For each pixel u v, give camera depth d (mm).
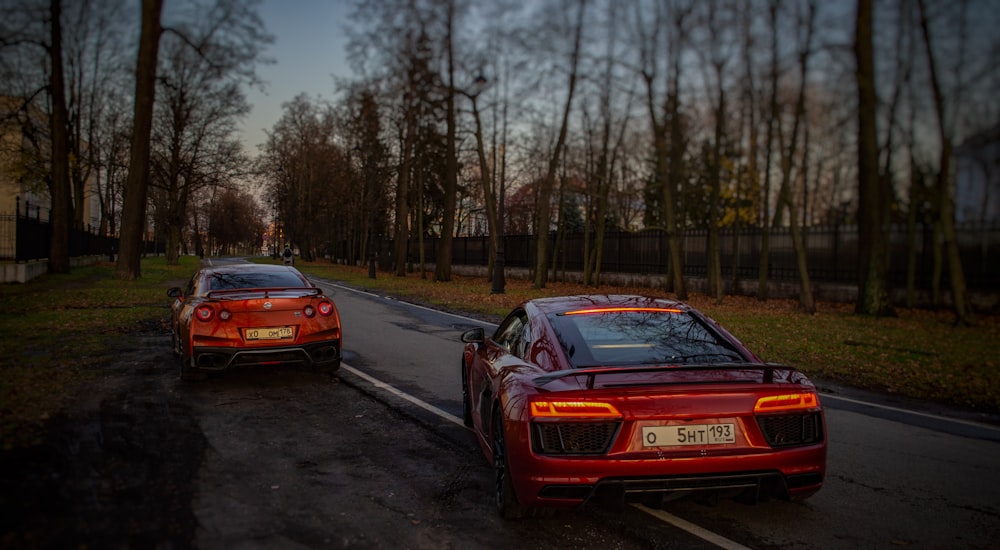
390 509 3764
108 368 7703
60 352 8531
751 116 20203
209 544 3164
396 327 13055
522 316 4695
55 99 23625
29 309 13180
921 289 20875
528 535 3457
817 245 22734
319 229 66812
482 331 5238
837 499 4148
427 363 8898
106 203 48781
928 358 10195
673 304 4617
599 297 4777
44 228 24781
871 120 16984
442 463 4648
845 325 14695
